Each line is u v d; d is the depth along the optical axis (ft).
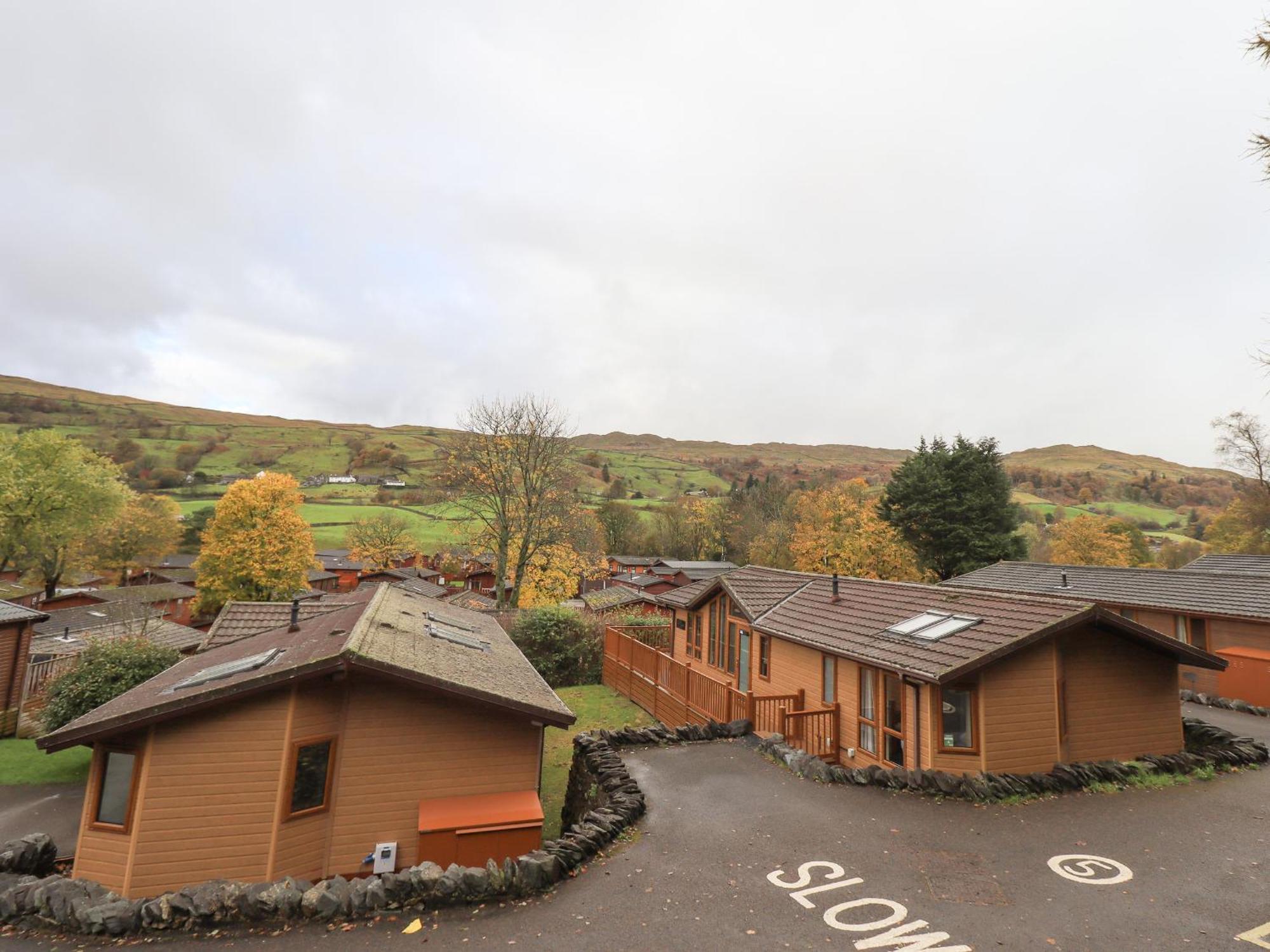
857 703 43.57
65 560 163.63
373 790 31.35
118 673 58.03
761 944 21.11
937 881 25.32
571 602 191.31
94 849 28.37
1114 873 25.84
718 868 26.58
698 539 285.02
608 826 29.53
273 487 164.35
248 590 164.66
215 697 27.99
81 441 166.30
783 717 45.42
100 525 157.89
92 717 30.81
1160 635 38.34
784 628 53.06
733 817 32.04
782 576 69.26
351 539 270.26
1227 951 20.45
